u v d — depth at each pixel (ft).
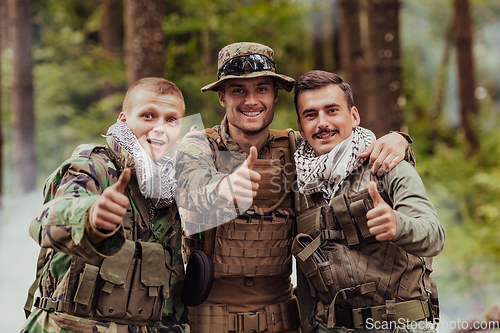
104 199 4.81
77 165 5.89
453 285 19.56
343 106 6.97
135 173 6.28
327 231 6.88
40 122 45.65
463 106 39.52
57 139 44.50
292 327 7.67
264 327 7.45
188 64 26.68
